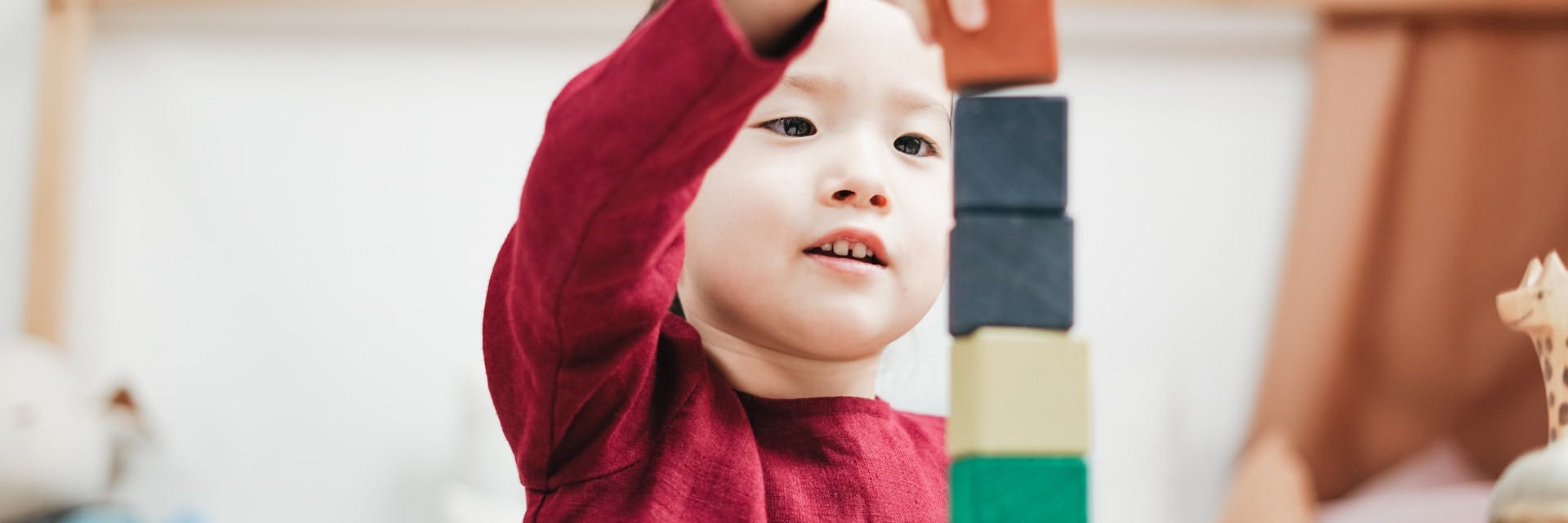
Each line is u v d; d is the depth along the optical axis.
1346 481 2.21
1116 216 2.28
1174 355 2.25
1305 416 2.19
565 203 0.58
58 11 2.24
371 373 2.19
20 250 2.21
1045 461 0.53
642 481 0.69
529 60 2.29
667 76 0.55
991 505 0.52
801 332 0.73
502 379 0.72
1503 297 0.61
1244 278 2.27
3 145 2.22
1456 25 2.29
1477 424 2.24
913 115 0.75
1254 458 2.05
